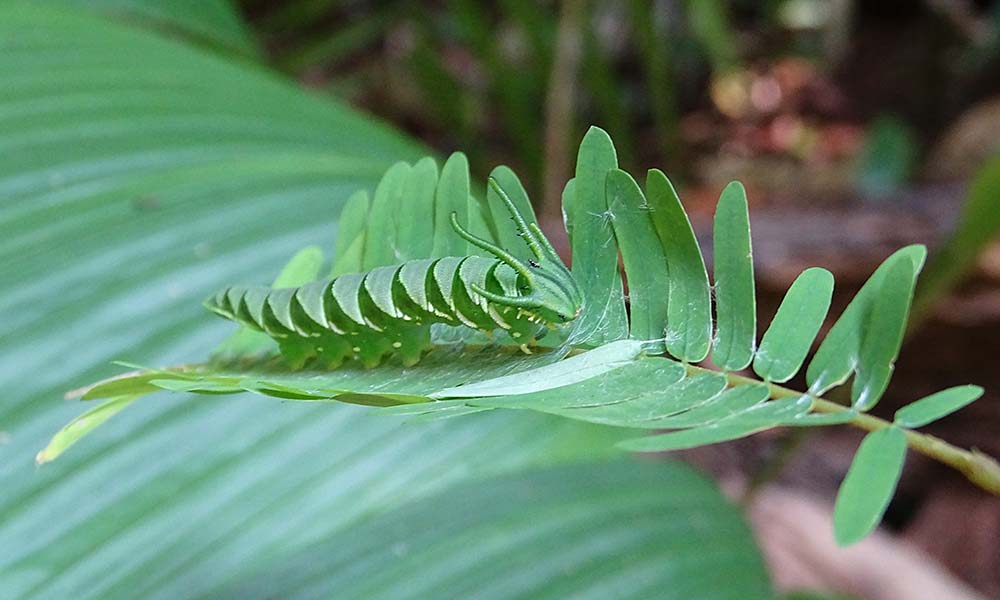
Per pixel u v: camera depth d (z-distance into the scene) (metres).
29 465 0.34
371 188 0.47
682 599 0.41
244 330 0.24
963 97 1.29
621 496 0.45
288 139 0.50
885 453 0.19
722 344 0.20
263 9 1.23
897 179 0.96
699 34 1.19
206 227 0.41
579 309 0.21
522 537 0.41
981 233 0.54
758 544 0.48
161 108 0.48
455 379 0.21
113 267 0.39
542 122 1.08
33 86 0.47
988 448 0.78
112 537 0.34
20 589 0.32
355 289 0.22
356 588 0.37
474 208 0.23
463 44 1.29
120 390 0.21
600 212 0.21
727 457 0.82
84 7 0.61
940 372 0.77
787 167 1.18
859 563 0.65
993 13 1.30
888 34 1.44
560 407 0.20
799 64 1.44
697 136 1.31
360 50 1.34
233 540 0.36
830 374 0.20
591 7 0.92
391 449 0.41
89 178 0.43
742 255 0.20
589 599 0.40
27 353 0.35
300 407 0.39
